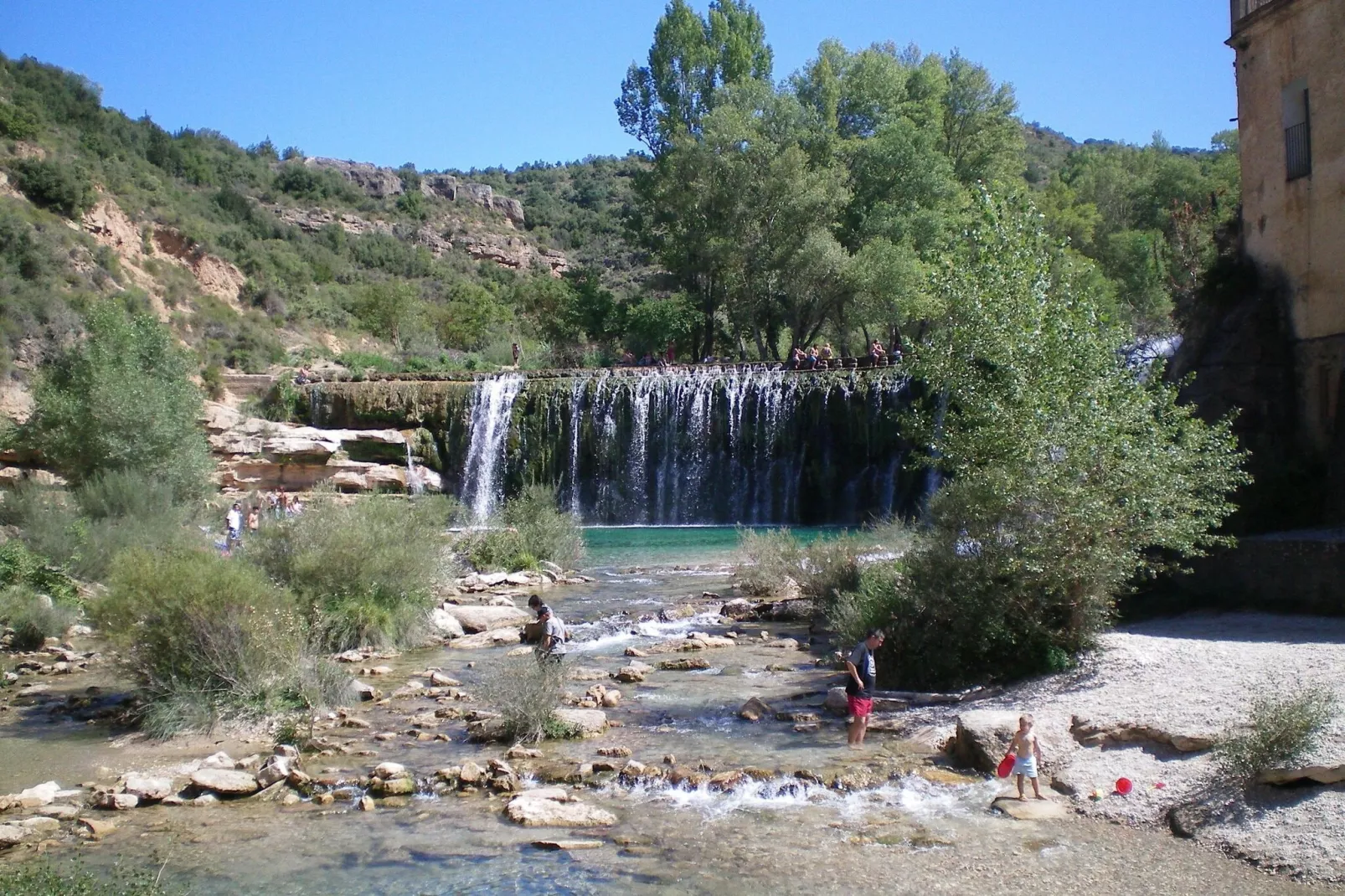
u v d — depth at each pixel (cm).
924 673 1323
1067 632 1300
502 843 845
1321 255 1798
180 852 835
